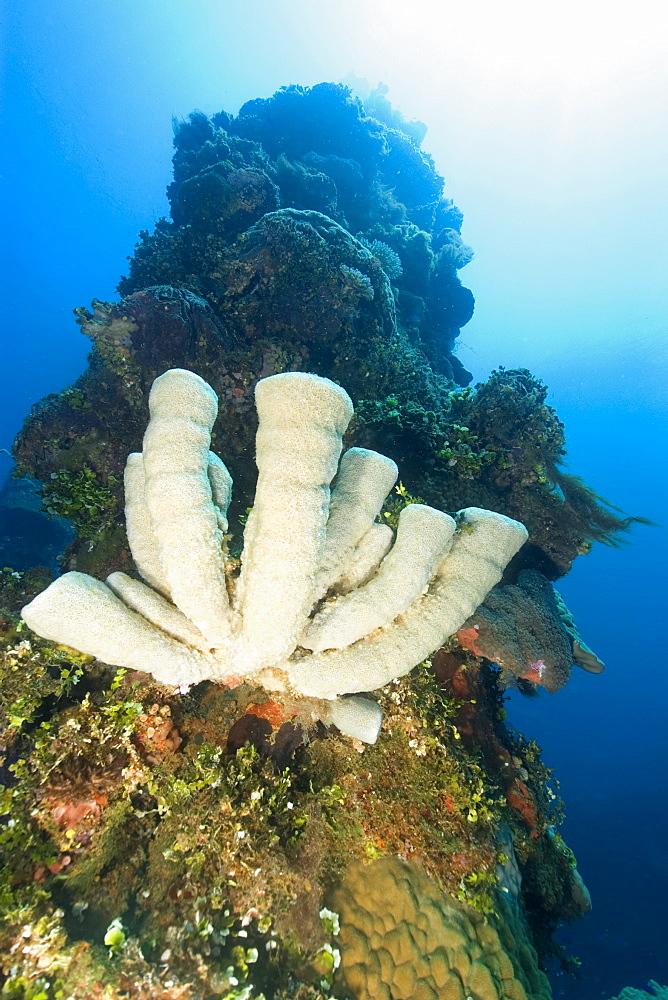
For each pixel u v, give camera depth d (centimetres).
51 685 286
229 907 250
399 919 278
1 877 224
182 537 213
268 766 294
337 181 1274
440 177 1628
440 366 1307
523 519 604
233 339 777
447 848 297
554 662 420
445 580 271
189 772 283
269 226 816
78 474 616
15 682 279
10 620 324
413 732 326
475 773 333
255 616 212
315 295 813
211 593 219
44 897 225
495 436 638
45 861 240
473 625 416
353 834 301
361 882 288
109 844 260
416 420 661
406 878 290
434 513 257
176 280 855
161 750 289
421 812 307
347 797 310
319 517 212
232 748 302
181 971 215
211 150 1077
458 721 397
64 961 200
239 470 699
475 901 286
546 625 440
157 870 258
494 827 322
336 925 260
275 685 282
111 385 661
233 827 261
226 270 822
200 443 229
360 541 275
